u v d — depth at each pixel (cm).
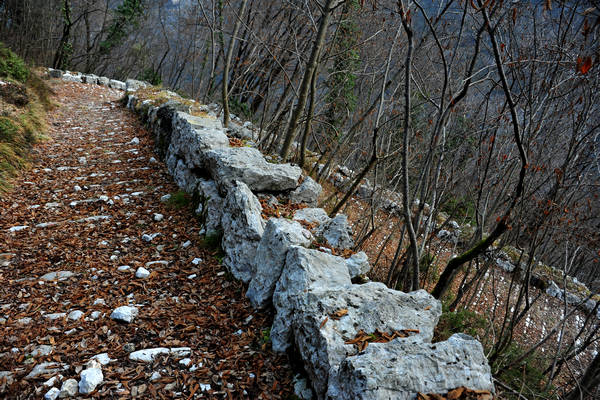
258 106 1511
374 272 643
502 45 357
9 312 360
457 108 516
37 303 379
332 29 801
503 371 477
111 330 344
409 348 248
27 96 1032
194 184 633
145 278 431
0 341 317
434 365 237
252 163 545
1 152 707
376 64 786
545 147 460
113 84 2081
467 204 638
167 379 289
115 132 1070
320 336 268
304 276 325
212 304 391
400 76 653
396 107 684
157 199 657
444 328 502
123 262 466
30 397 265
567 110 427
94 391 273
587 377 413
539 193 478
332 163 934
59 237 516
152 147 941
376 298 306
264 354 320
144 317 363
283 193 560
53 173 749
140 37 3591
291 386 288
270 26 1018
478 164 512
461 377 237
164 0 2784
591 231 420
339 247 435
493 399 235
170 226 562
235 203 457
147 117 1122
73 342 326
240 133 907
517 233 479
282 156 692
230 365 306
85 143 955
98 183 719
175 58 2830
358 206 984
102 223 563
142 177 755
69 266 451
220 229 509
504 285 978
